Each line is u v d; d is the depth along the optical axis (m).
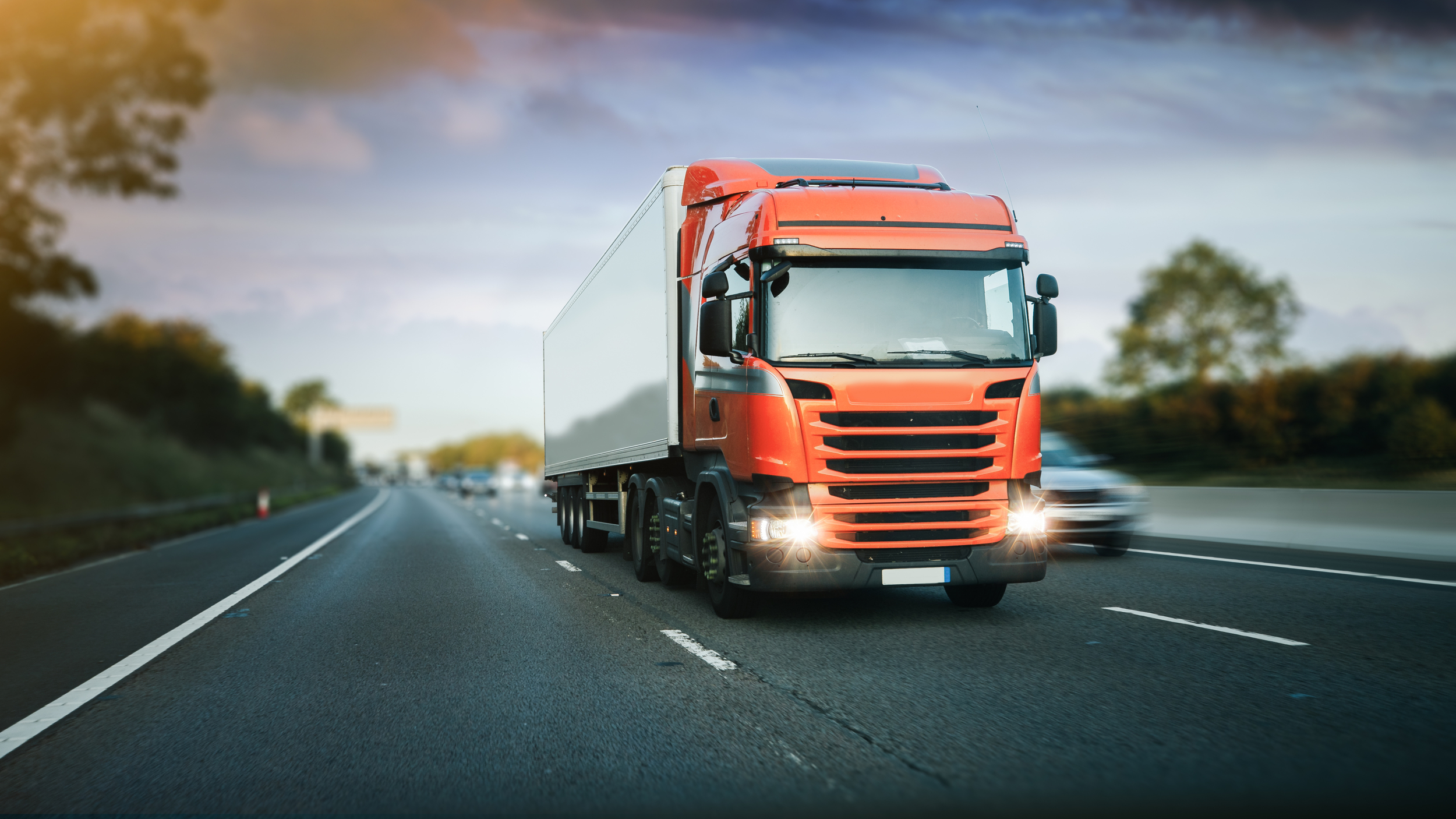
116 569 15.66
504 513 34.62
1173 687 6.05
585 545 16.41
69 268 23.48
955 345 8.26
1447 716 5.31
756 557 8.01
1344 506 14.20
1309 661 6.72
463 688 6.48
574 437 16.20
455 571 13.77
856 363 8.09
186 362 63.56
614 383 12.76
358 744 5.22
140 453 50.84
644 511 12.01
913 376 8.02
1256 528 15.56
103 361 49.56
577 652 7.63
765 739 5.17
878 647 7.53
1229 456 29.86
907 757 4.80
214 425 69.62
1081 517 13.44
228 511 33.06
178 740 5.38
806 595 10.44
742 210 8.76
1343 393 27.28
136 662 7.61
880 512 7.96
